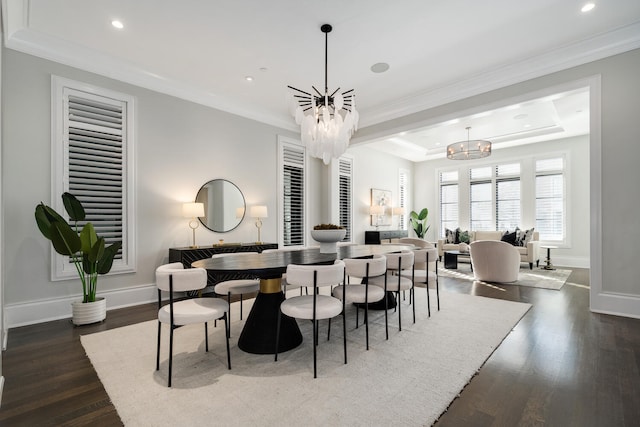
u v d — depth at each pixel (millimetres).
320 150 3227
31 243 3178
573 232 6922
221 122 4809
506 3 2773
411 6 2809
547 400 1757
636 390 1849
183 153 4355
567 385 1913
